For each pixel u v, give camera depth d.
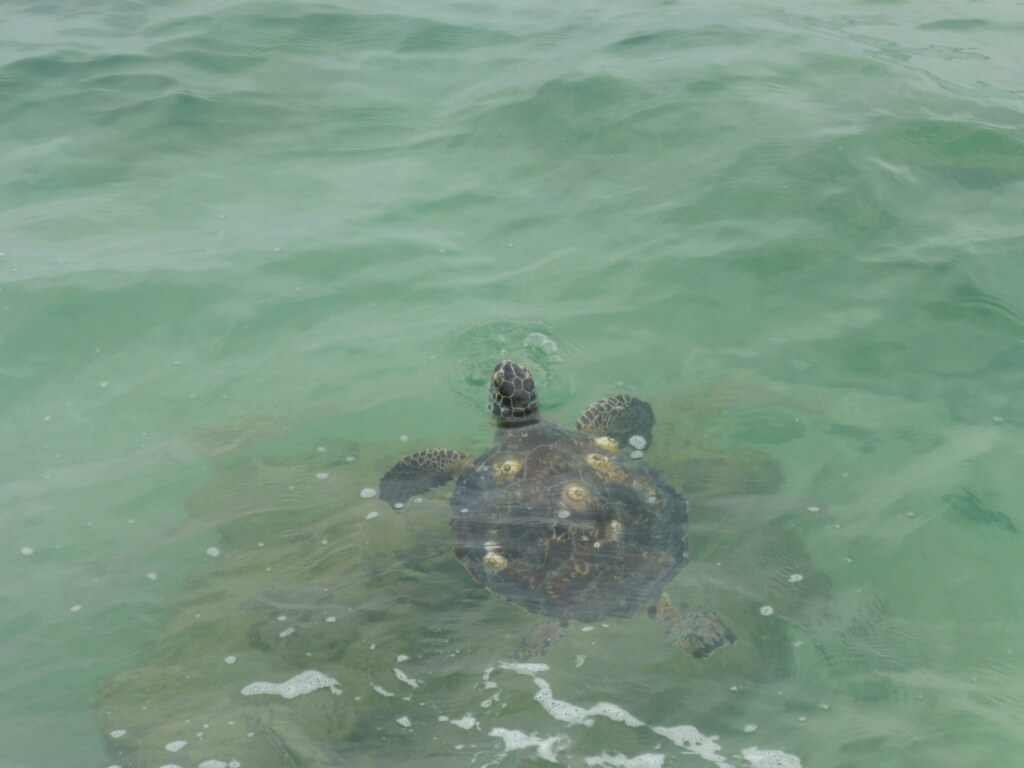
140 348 4.77
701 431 4.44
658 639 3.94
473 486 4.24
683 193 5.25
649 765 3.75
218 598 4.08
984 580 4.08
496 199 5.32
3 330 4.79
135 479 4.39
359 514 4.25
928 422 4.46
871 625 3.99
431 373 4.67
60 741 3.84
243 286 4.96
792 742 3.79
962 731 3.80
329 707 3.86
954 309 4.78
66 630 4.04
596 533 4.09
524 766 3.76
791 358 4.66
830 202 5.16
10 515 4.30
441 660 3.92
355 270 5.03
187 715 3.87
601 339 4.74
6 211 5.30
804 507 4.23
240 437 4.50
